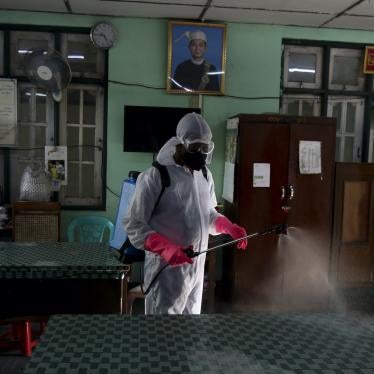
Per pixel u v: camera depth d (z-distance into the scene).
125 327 1.27
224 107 4.48
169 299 2.20
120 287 2.06
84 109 4.40
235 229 2.36
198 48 4.32
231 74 4.46
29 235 4.01
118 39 4.30
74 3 3.92
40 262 2.04
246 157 3.91
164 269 2.18
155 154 4.36
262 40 4.46
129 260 2.73
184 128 2.16
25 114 4.34
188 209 2.20
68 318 1.33
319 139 3.97
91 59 4.36
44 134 4.39
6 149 4.32
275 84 4.52
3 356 2.90
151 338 1.20
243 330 1.27
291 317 1.40
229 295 4.13
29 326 2.87
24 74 4.31
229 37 4.42
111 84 4.32
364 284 4.32
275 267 4.02
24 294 2.03
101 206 4.44
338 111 4.70
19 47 4.28
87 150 4.43
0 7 4.09
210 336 1.22
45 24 4.22
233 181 3.94
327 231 4.06
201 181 2.31
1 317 2.03
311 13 4.05
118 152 4.40
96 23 4.21
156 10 4.06
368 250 4.30
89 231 4.09
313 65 4.63
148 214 2.16
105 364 1.04
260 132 3.90
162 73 4.37
